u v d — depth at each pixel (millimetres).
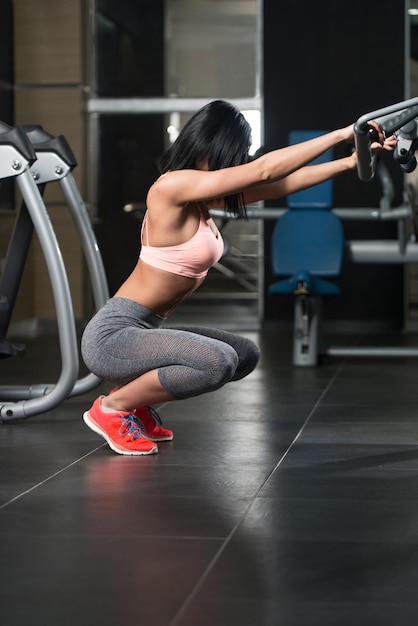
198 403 4344
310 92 8328
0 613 1798
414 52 8219
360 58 8250
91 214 8562
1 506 2568
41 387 4031
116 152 8562
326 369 5648
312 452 3252
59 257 3658
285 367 5750
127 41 8547
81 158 8445
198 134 2951
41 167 3889
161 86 8531
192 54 8500
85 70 8477
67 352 3697
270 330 8359
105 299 4047
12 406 3766
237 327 8461
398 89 8234
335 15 8258
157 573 2014
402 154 2971
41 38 8398
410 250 5895
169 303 3178
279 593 1889
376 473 2938
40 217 3584
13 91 8438
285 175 2863
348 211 5926
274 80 8367
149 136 8539
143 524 2383
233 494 2680
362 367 5746
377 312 8227
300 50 8320
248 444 3393
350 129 2814
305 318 5750
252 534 2293
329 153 6156
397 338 7645
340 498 2631
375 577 1979
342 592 1892
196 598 1865
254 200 3172
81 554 2148
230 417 3967
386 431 3648
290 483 2809
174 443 3414
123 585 1942
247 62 8438
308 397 4535
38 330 8352
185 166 3000
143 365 3082
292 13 8312
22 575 2010
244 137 2979
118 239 8586
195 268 3100
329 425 3779
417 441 3453
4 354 3938
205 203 3123
